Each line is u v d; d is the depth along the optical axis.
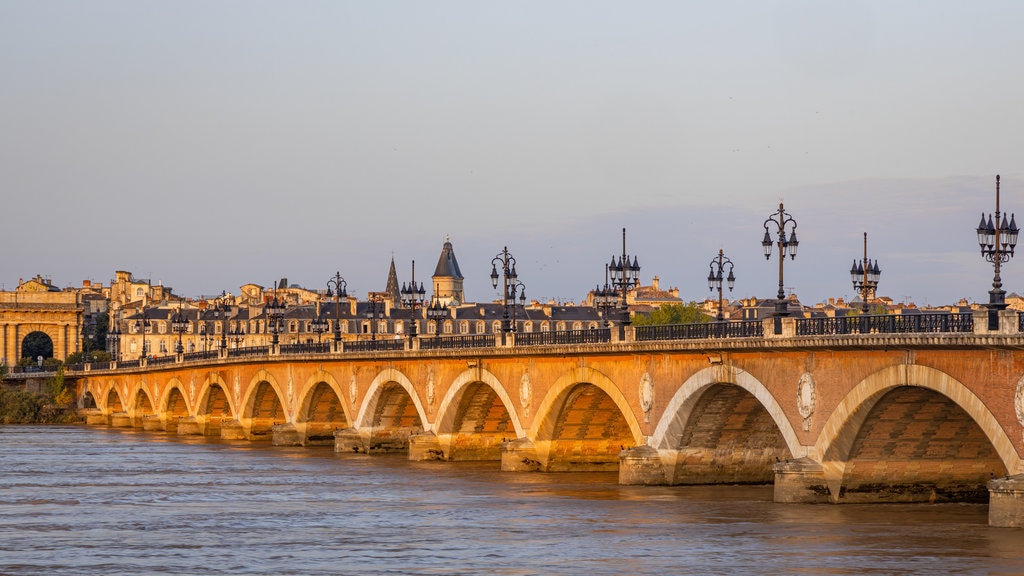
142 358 184.12
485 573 53.91
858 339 60.91
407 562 56.84
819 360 65.31
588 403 87.44
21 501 81.00
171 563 57.47
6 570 56.16
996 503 57.34
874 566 52.56
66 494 84.94
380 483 88.00
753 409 75.62
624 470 79.06
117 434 162.50
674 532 62.28
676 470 77.62
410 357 104.88
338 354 117.94
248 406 143.50
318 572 54.91
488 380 94.88
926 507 65.94
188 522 70.44
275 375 134.75
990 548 54.69
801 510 65.94
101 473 100.44
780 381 67.88
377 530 66.25
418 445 102.81
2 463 110.88
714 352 71.56
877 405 62.22
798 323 65.88
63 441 145.50
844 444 64.44
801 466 66.62
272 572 55.09
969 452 66.12
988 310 54.81
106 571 55.75
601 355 81.94
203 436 156.25
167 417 174.25
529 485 82.62
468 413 100.88
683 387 74.56
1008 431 54.78
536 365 88.69
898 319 60.03
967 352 56.34
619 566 54.53
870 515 63.75
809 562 53.94
